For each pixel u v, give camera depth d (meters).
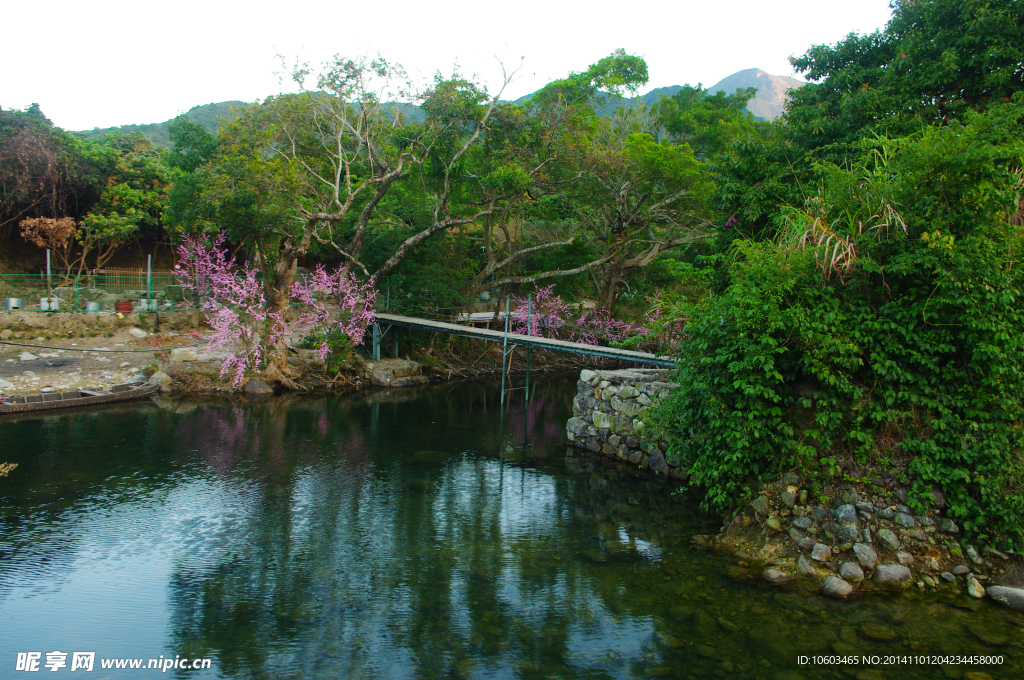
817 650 5.41
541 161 24.97
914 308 6.86
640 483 11.30
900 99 12.09
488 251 26.92
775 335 7.30
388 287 25.19
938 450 6.78
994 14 11.28
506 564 7.51
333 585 6.91
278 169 17.70
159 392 18.02
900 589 6.35
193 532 8.51
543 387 24.56
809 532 7.14
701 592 6.57
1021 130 8.77
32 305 20.80
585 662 5.32
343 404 18.89
